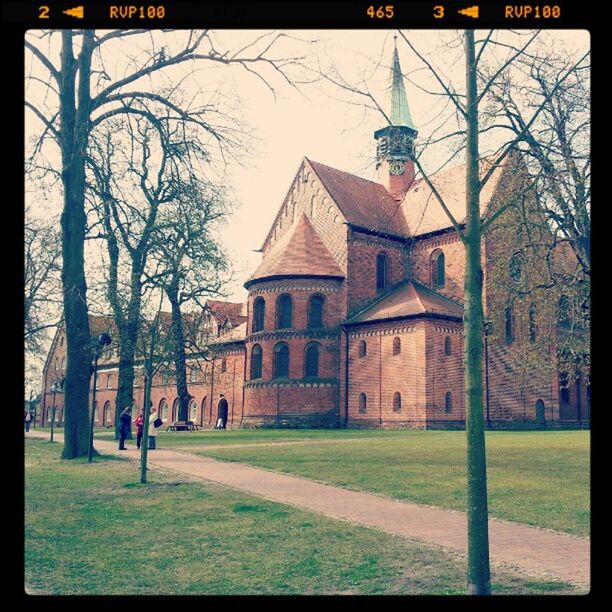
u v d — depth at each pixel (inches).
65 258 909.2
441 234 2016.5
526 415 1861.5
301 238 2053.4
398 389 1756.9
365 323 1862.7
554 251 979.9
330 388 1897.1
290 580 310.3
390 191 2271.2
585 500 526.0
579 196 621.6
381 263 2076.8
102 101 922.7
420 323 1727.4
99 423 3068.4
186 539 395.5
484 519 283.4
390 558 350.3
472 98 313.6
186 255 940.6
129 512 482.3
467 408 292.5
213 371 2174.0
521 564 341.1
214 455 932.6
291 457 879.1
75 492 582.9
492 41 349.7
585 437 1279.5
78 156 880.9
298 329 1931.6
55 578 313.1
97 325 1306.6
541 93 449.4
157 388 2741.1
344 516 470.9
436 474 693.3
